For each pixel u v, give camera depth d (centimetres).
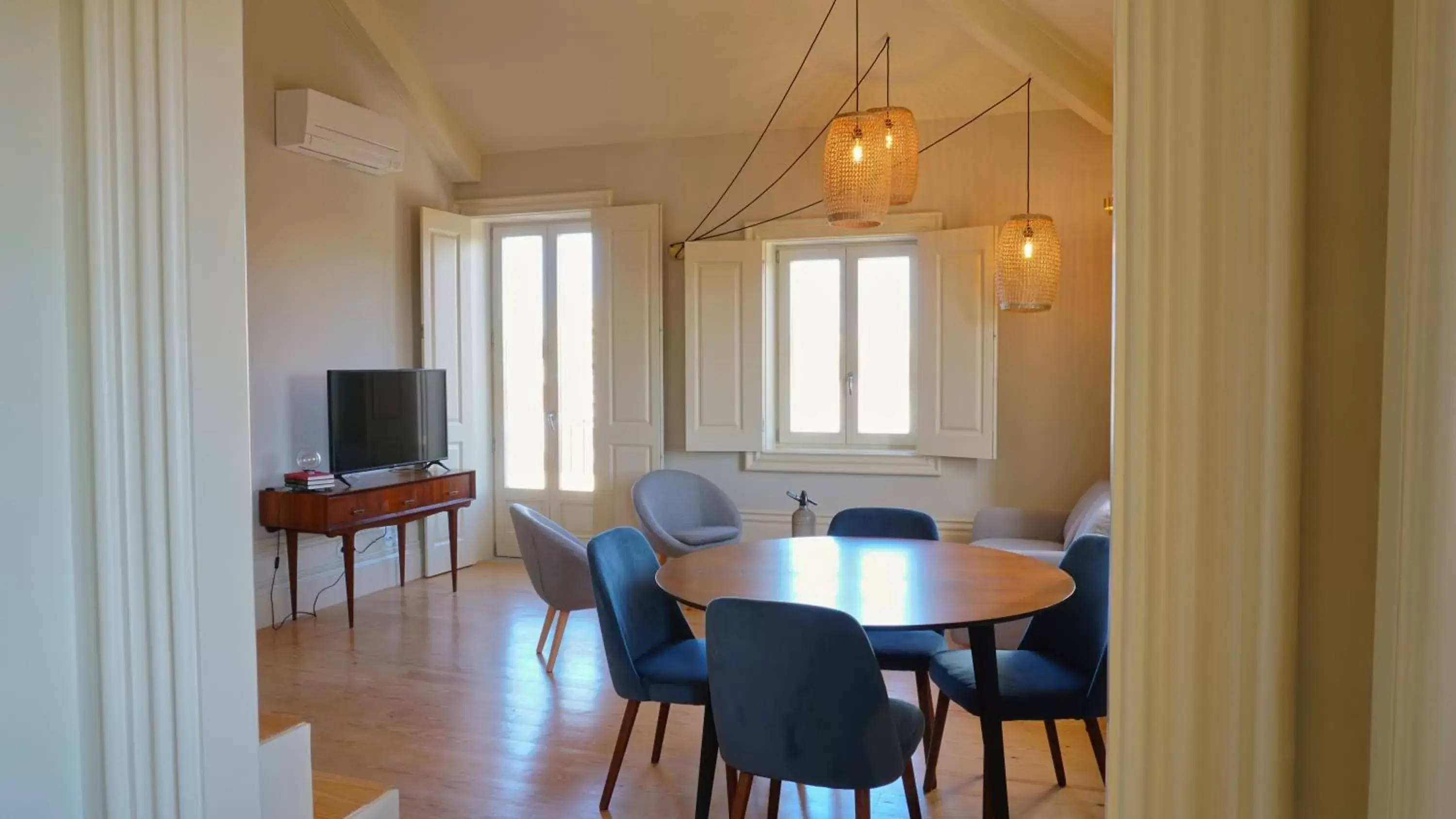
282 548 511
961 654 290
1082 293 534
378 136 542
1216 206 78
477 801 292
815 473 591
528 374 666
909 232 561
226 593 142
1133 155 81
